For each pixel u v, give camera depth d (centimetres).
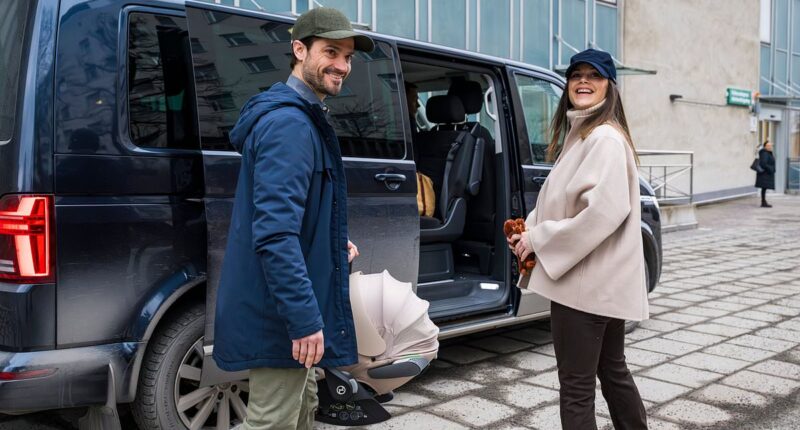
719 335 516
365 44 220
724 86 1852
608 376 265
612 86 251
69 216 262
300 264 192
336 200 211
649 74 1499
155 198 284
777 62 2181
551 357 460
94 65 273
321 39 212
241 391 327
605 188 233
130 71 283
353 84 363
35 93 259
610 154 237
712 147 1823
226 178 297
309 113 206
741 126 1941
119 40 281
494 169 490
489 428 337
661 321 560
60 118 262
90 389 263
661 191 1440
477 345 491
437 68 485
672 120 1684
